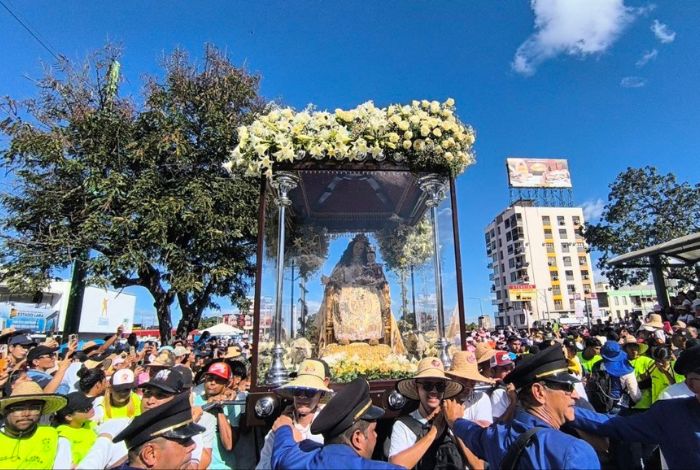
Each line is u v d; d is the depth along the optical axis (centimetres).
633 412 576
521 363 257
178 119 1453
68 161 1337
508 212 9044
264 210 459
